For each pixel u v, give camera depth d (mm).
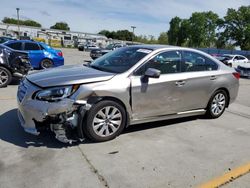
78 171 3547
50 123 4059
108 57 5344
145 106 4762
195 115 5867
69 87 4031
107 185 3297
